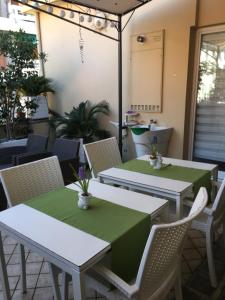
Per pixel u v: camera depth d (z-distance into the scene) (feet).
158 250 3.60
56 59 17.40
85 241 3.99
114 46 14.16
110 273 3.91
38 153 10.10
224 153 12.07
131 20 13.11
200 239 7.92
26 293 6.09
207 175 7.00
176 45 11.91
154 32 12.44
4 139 14.89
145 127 12.46
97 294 5.90
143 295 3.90
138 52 13.20
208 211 5.85
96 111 15.30
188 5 11.21
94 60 15.34
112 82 14.78
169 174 6.95
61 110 18.11
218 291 6.03
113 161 9.11
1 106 14.32
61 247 3.85
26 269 6.82
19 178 5.99
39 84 16.46
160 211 5.08
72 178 9.51
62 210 4.98
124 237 4.17
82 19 14.96
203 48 11.83
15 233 4.34
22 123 15.83
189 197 6.38
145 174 6.99
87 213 4.85
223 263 6.94
